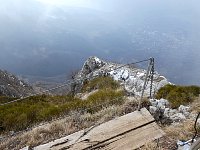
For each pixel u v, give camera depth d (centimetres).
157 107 1250
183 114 1321
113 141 1017
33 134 1187
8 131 1688
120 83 2919
